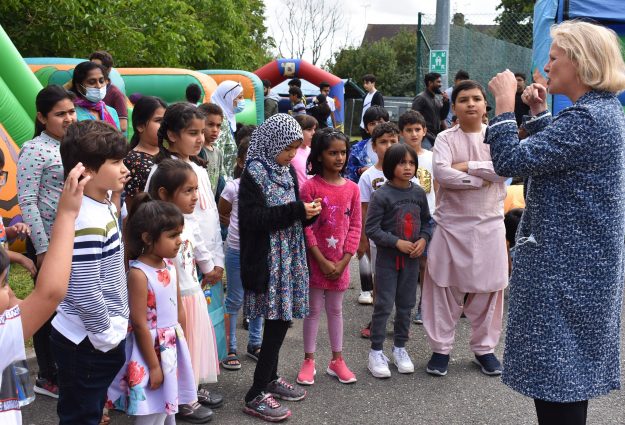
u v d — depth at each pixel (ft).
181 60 53.88
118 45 41.55
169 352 10.02
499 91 9.05
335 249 13.23
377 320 14.01
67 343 8.79
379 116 20.10
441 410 12.40
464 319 17.84
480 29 45.42
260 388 12.03
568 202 8.45
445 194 14.16
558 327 8.53
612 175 8.38
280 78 67.87
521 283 8.86
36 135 12.25
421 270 16.81
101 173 8.69
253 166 11.80
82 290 8.45
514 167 8.61
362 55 115.14
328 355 15.16
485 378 13.93
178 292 10.61
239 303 14.52
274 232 11.80
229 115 24.48
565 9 26.73
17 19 37.01
